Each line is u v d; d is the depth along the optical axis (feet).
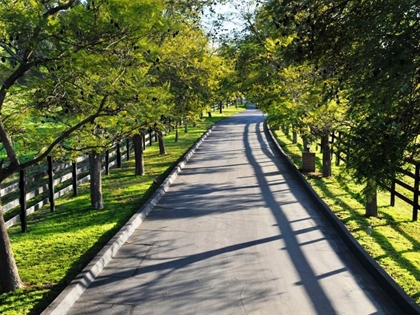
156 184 47.42
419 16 16.66
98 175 38.27
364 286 21.89
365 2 18.86
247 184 47.06
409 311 18.75
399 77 16.08
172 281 22.71
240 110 211.61
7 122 27.71
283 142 87.04
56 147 30.19
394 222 33.76
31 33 18.43
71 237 30.19
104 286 22.21
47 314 18.42
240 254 26.35
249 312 19.35
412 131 18.21
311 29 20.30
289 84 44.86
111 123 29.12
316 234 29.99
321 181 47.57
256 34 53.06
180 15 37.04
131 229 30.89
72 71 20.88
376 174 19.01
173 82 45.78
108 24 18.89
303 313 19.22
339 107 38.06
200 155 71.31
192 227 31.83
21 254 27.27
